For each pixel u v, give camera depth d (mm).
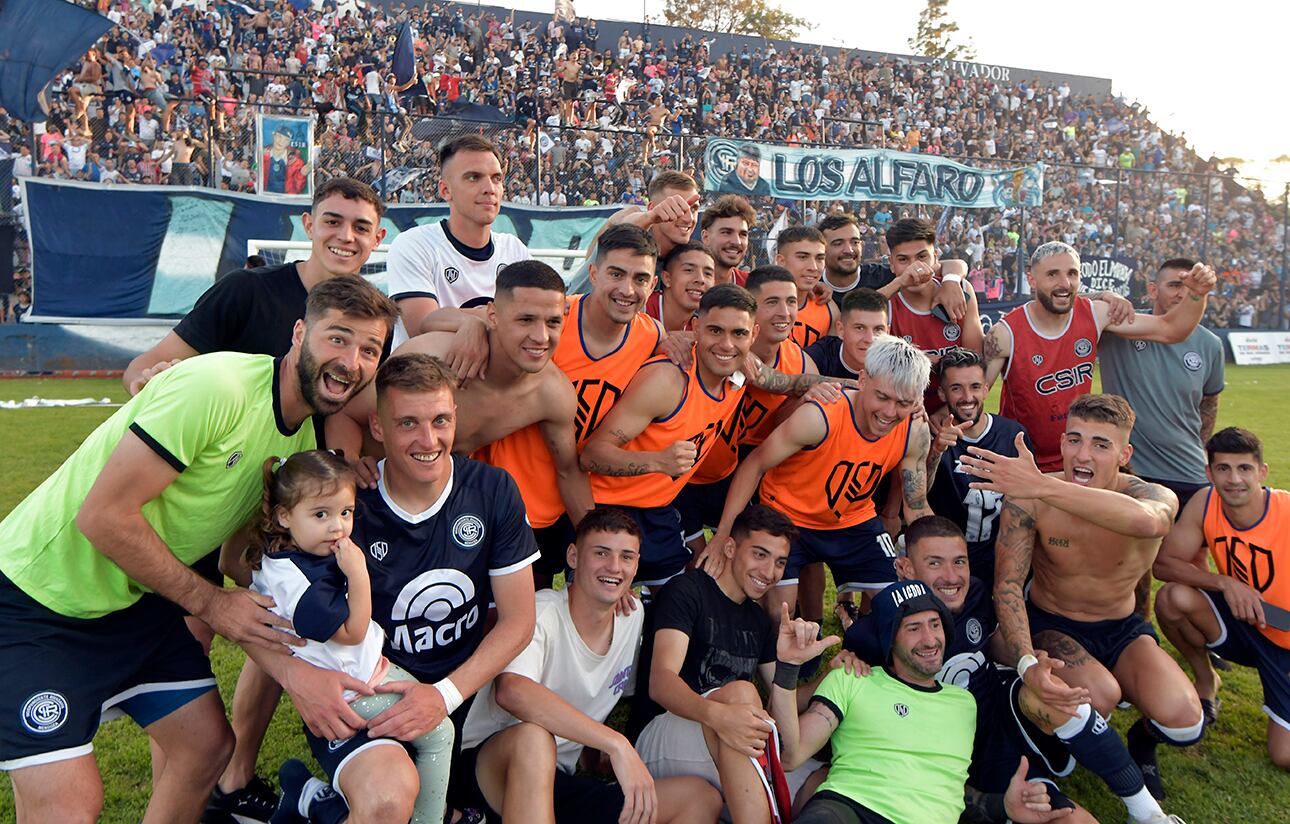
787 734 3160
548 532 4168
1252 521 3873
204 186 15477
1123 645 3705
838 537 4535
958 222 19625
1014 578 3631
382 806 2547
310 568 2605
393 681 2744
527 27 26375
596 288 3900
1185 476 5184
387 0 25453
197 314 3516
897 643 3250
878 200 17562
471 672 2842
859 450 4223
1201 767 3768
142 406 2574
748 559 3438
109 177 15305
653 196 5406
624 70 25641
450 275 4348
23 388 13602
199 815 2918
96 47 17969
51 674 2596
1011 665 3637
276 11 22703
